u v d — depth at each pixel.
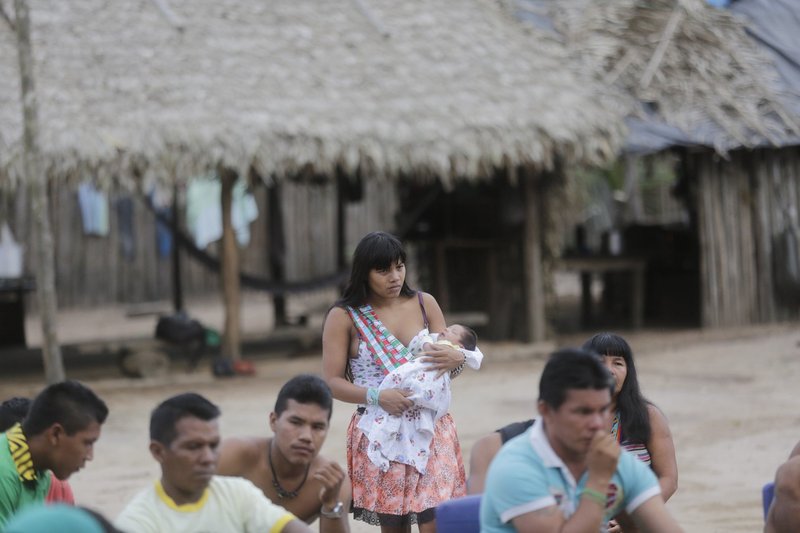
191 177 13.10
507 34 16.55
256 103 13.88
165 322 14.37
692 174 18.91
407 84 14.87
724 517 7.30
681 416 10.88
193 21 15.11
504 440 4.80
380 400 5.40
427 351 5.44
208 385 13.68
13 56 13.80
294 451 4.77
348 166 13.70
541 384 3.97
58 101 13.21
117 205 24.42
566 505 3.98
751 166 17.41
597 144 14.97
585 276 19.08
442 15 16.53
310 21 15.70
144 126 13.15
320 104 14.17
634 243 19.06
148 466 9.23
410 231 17.28
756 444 9.52
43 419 4.65
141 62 14.12
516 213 16.03
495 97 14.97
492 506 4.03
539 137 14.55
